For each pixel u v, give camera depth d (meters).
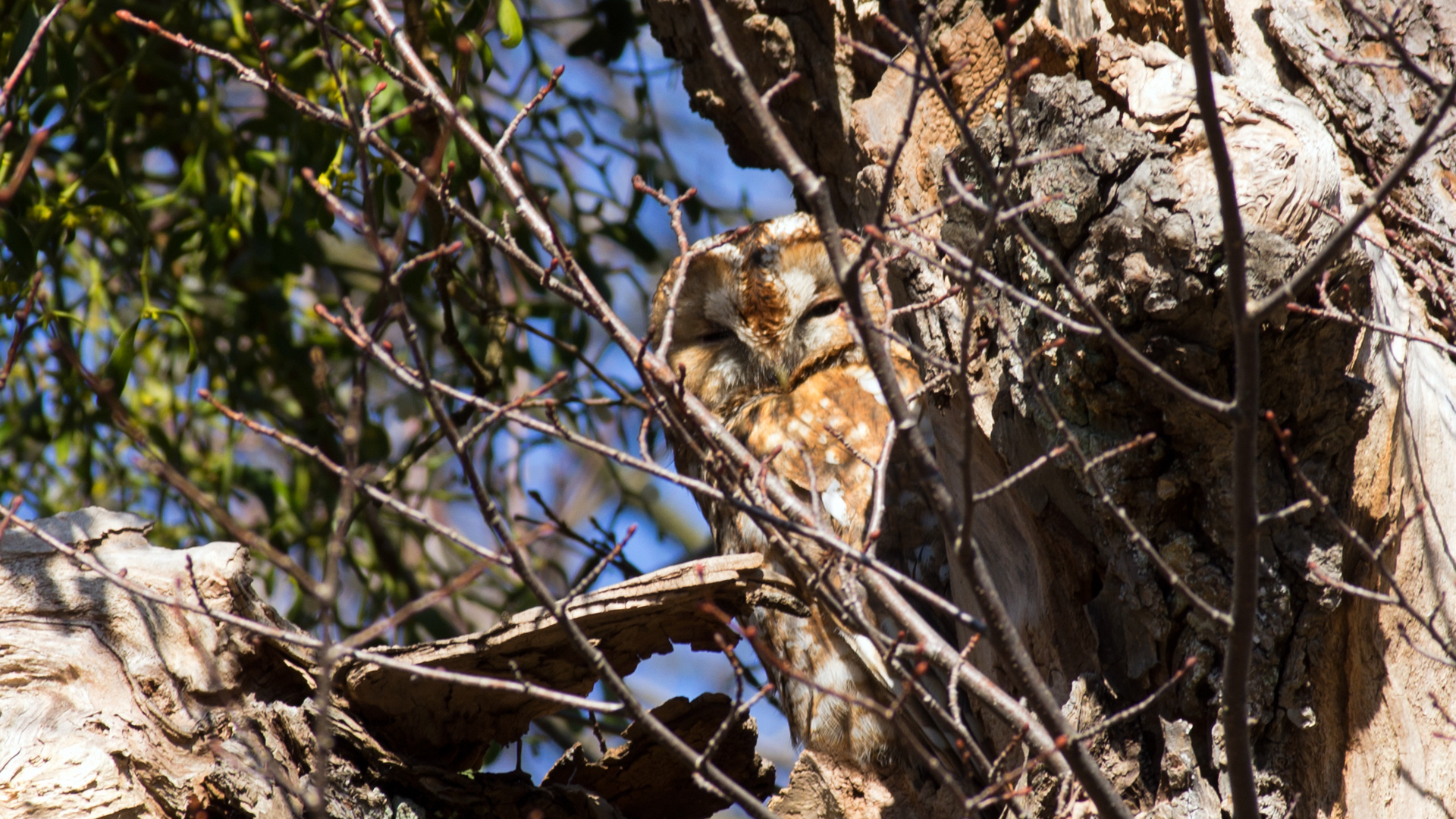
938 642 4.64
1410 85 6.29
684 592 6.25
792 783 7.51
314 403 9.19
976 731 6.78
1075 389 5.05
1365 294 5.11
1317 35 6.33
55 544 4.71
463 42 6.27
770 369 8.41
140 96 8.59
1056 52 5.61
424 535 9.25
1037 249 4.04
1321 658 5.33
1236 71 6.00
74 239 8.53
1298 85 6.32
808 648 7.50
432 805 6.30
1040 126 5.01
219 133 8.48
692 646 6.94
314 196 8.04
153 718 5.74
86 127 8.30
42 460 8.97
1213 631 5.15
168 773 5.68
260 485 9.03
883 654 4.80
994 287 4.95
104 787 5.54
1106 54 5.48
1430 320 6.16
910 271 6.31
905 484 7.43
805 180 4.00
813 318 8.51
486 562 4.37
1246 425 3.79
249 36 7.95
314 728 5.87
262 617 6.13
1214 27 6.36
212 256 8.44
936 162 6.03
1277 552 5.15
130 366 7.42
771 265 8.48
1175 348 4.72
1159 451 5.00
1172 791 5.25
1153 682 5.48
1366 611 5.43
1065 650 6.02
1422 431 5.68
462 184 7.89
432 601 4.26
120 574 5.62
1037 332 5.15
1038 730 4.48
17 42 6.90
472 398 4.30
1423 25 6.38
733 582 6.29
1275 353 4.80
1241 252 3.72
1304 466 5.12
